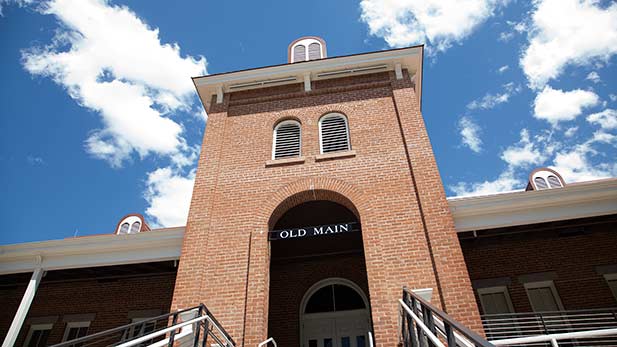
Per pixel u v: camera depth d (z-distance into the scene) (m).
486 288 10.24
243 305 7.05
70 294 12.45
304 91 10.72
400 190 8.06
